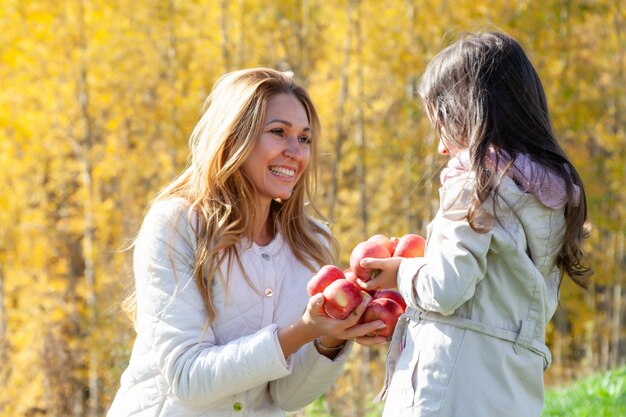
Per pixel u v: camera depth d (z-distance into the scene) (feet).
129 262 31.58
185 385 9.21
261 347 9.10
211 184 9.91
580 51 65.72
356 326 9.34
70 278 72.54
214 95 10.30
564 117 63.98
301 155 10.17
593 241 72.79
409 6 64.49
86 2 71.10
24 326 63.10
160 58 73.26
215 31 73.26
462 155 9.02
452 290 8.41
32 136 69.36
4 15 69.62
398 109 70.64
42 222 70.13
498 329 8.65
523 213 8.68
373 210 69.82
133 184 69.62
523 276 8.66
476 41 9.36
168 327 9.36
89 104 72.69
